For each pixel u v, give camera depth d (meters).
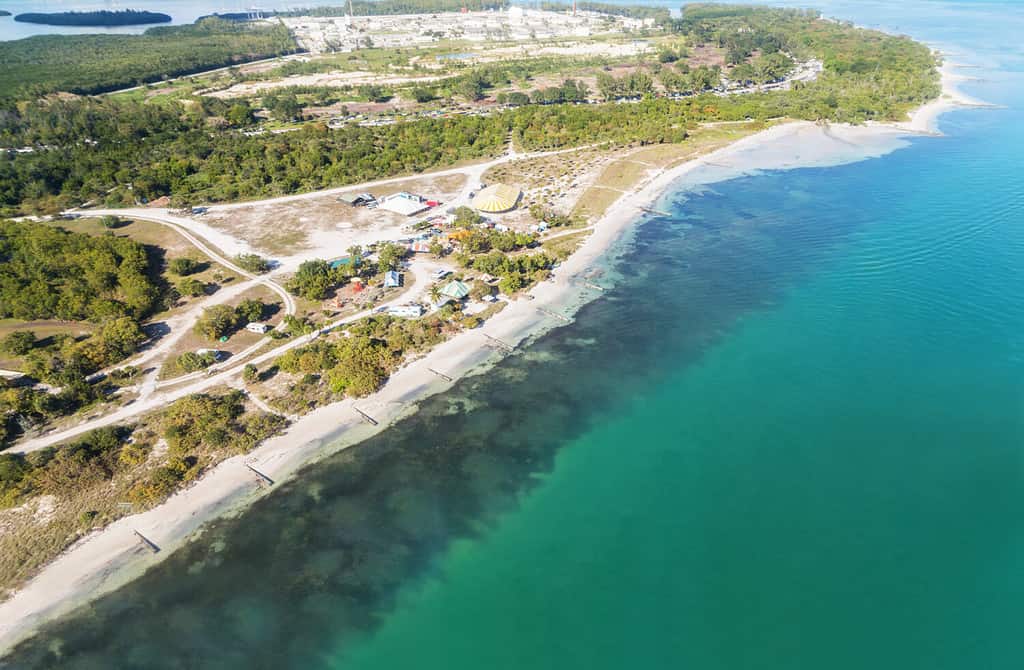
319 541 79.38
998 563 73.62
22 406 96.00
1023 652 64.25
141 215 177.38
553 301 132.50
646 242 158.50
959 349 112.81
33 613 70.19
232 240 161.00
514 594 72.94
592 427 98.06
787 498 83.94
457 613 70.94
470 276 140.12
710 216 172.75
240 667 65.44
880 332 118.81
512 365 112.75
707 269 144.50
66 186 190.38
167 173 198.38
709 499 84.38
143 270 140.25
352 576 75.12
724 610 70.00
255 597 72.56
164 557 76.94
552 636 68.12
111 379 106.12
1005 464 87.81
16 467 85.12
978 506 81.38
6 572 74.06
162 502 83.69
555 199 183.88
